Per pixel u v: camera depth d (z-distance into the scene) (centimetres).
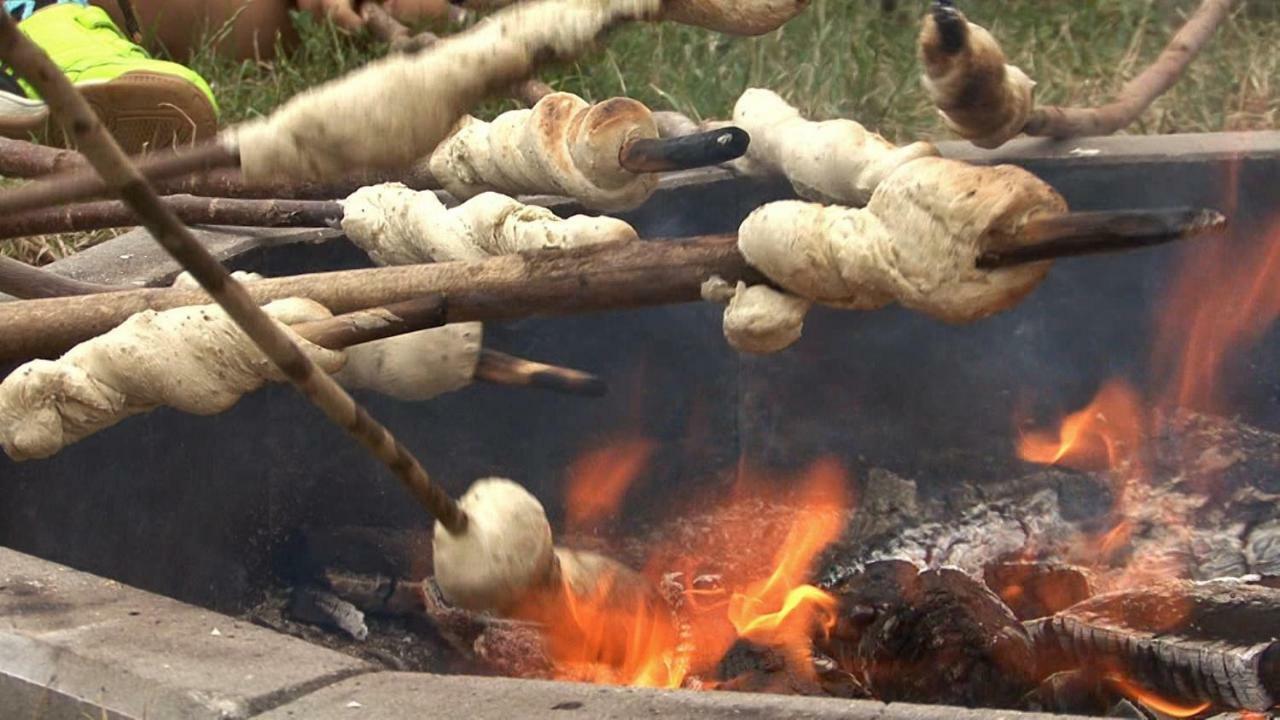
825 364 405
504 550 206
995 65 329
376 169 205
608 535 393
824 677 286
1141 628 274
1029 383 406
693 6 220
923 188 186
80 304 252
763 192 392
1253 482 387
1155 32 551
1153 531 375
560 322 382
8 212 210
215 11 582
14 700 202
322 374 183
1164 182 397
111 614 212
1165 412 405
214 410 233
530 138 278
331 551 352
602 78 531
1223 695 258
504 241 257
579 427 389
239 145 204
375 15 571
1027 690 278
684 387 399
